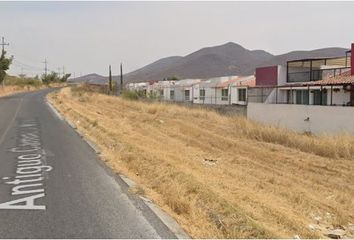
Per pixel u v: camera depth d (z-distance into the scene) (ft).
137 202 25.54
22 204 24.99
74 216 22.79
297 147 59.11
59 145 49.21
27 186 29.40
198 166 39.04
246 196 28.73
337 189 37.19
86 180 31.35
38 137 56.18
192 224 21.54
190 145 57.21
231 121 88.79
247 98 146.00
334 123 71.15
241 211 23.02
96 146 48.78
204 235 20.01
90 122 71.20
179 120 89.92
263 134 67.00
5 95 200.44
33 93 230.07
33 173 33.68
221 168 40.91
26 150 45.34
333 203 31.83
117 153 42.70
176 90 235.81
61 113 97.66
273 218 24.38
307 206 29.96
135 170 34.86
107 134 56.49
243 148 57.11
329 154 52.90
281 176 41.01
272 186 35.04
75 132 62.34
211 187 29.09
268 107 88.17
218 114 107.24
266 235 19.93
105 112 101.14
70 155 42.42
